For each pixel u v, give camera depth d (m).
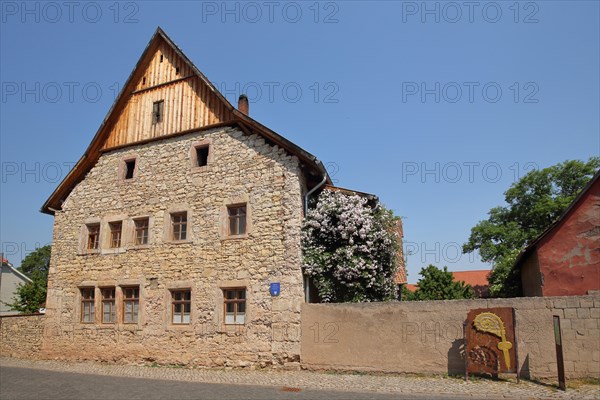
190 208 14.02
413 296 23.38
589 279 10.83
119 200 15.33
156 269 14.02
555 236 11.36
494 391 8.58
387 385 9.43
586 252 10.97
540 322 9.65
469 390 8.70
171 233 14.23
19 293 26.48
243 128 13.90
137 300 14.25
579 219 11.16
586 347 9.37
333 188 13.50
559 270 11.16
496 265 26.91
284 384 9.85
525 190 30.98
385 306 10.95
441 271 22.36
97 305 14.80
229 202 13.48
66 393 9.05
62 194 16.70
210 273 13.21
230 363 12.37
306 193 13.21
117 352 14.00
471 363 9.60
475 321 9.73
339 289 12.24
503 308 9.62
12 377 11.33
